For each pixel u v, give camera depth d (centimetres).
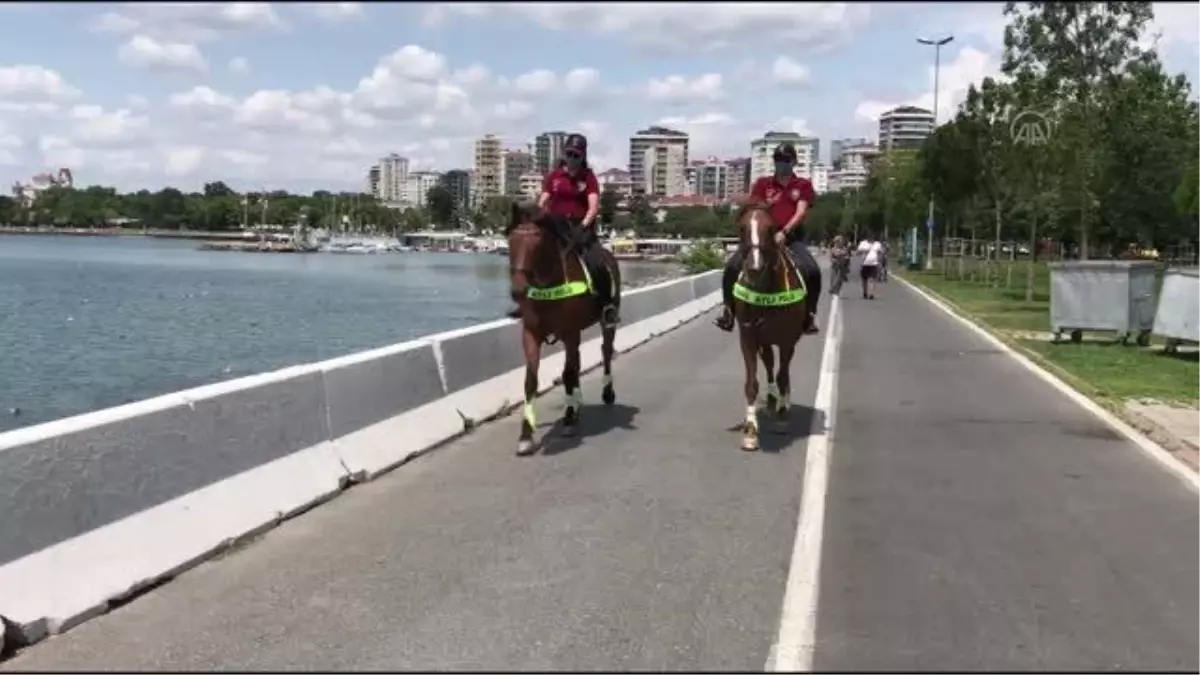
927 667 546
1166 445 1149
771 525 807
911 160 6794
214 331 3834
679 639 578
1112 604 646
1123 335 2156
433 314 4797
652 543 756
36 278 7325
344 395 957
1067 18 2888
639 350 2108
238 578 677
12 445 587
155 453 699
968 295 3997
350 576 680
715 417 1291
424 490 913
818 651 564
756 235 1068
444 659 549
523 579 675
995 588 671
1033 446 1137
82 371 2653
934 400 1448
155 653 556
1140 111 3203
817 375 1697
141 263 10531
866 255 3950
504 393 1333
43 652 557
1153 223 4966
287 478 839
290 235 18475
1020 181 3516
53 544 607
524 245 1045
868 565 713
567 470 993
